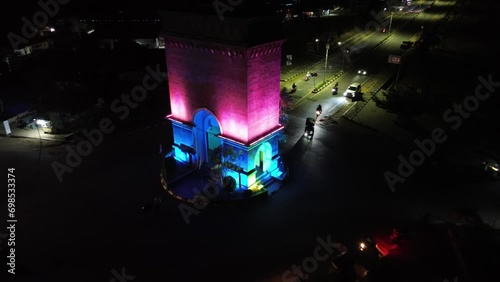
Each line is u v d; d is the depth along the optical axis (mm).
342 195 27875
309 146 35812
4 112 42000
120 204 27047
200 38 24828
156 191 28609
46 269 21078
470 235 17297
